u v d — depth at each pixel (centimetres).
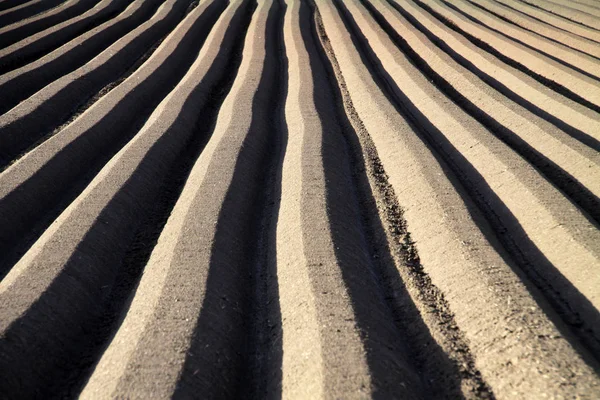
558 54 1628
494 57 1538
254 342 610
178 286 642
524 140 1041
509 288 606
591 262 647
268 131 1177
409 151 978
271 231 809
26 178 911
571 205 768
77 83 1397
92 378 543
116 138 1158
